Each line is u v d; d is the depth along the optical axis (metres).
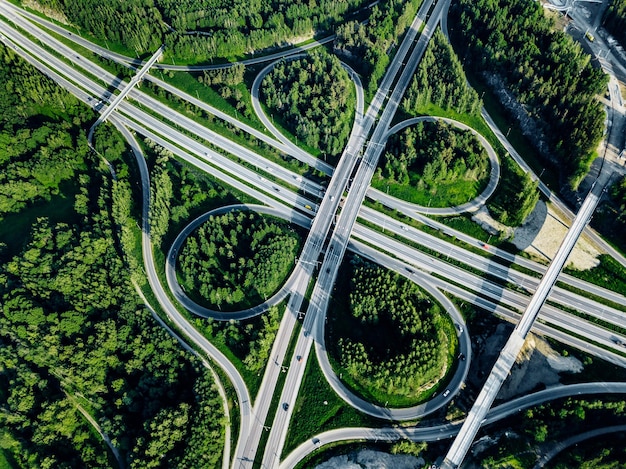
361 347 159.50
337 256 184.88
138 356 165.38
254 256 179.62
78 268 179.50
